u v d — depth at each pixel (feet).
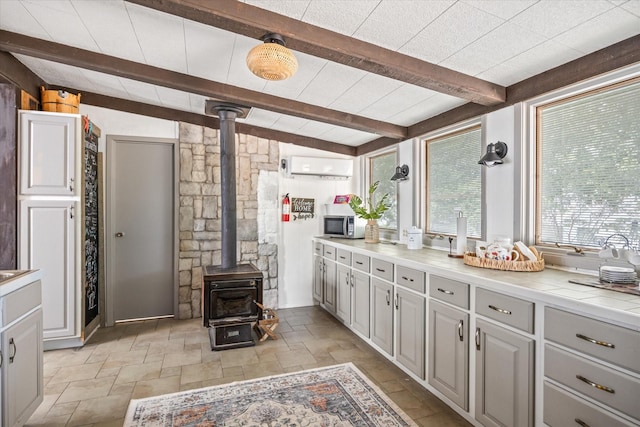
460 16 5.73
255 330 11.92
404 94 9.32
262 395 7.67
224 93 9.73
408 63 7.11
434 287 7.63
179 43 7.81
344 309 12.10
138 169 13.02
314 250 15.21
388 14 5.85
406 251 10.33
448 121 10.21
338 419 6.80
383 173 14.40
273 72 6.25
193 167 13.33
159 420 6.75
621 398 4.30
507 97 8.27
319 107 10.77
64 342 10.27
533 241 7.87
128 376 8.59
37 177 9.77
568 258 7.00
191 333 11.66
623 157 6.26
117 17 7.01
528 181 7.89
